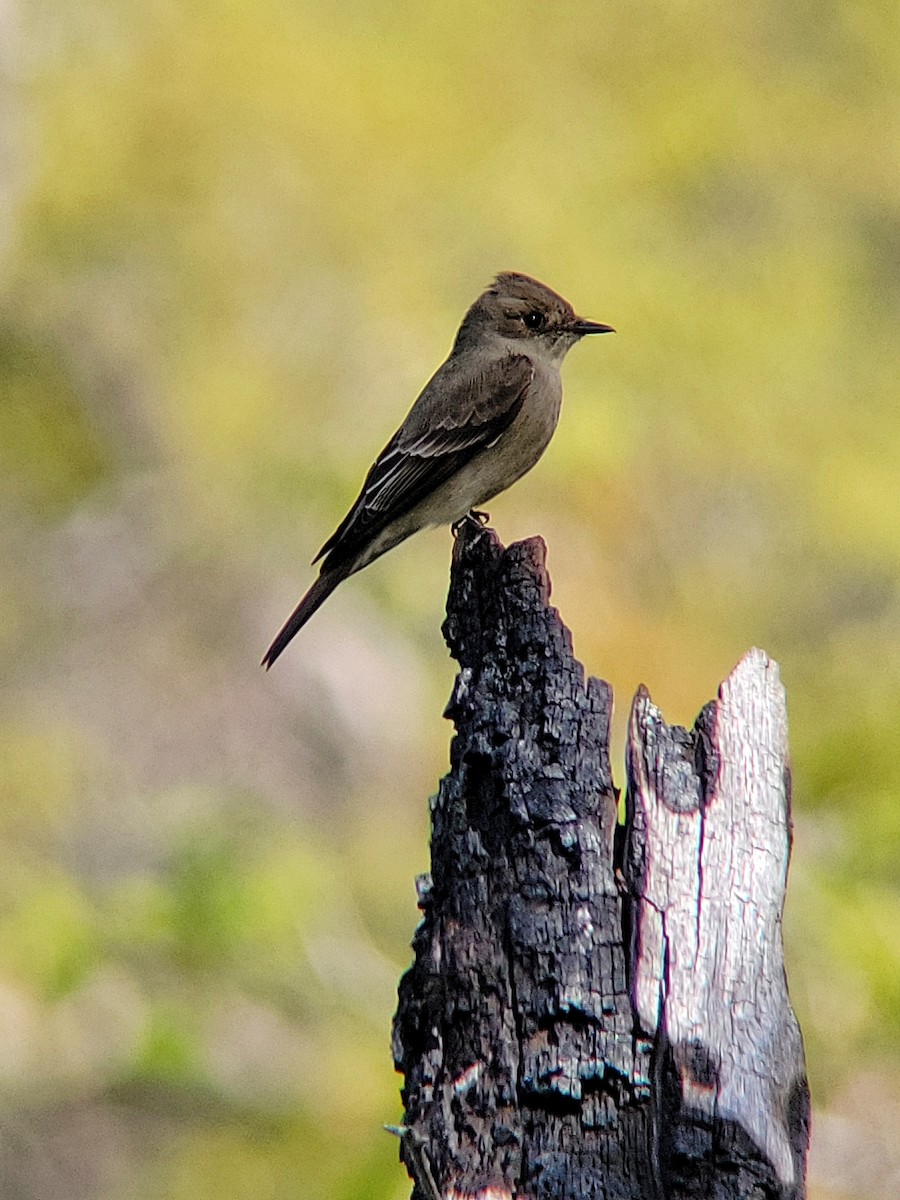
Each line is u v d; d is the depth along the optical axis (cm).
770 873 583
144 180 1731
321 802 1468
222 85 1744
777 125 1772
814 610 1505
